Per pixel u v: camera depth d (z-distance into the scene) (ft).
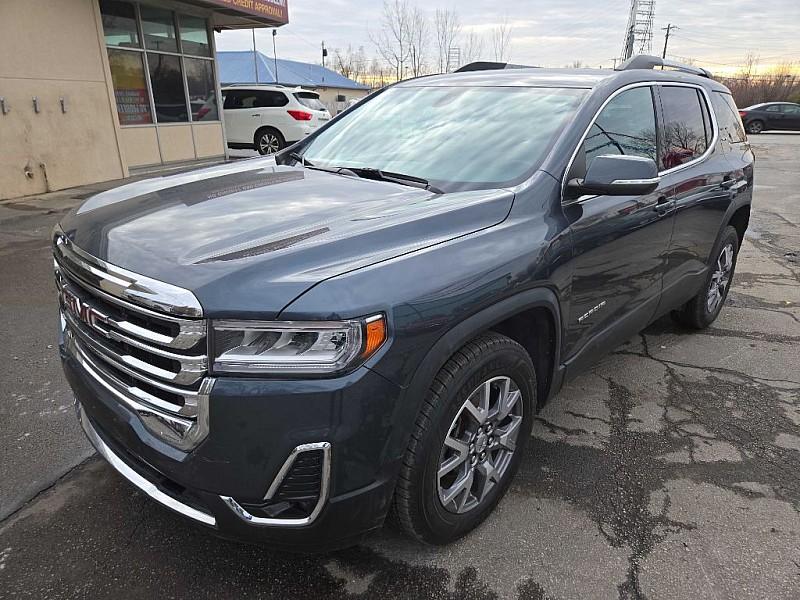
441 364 6.32
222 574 7.18
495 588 7.09
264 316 5.43
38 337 13.62
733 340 14.71
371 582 7.13
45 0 30.66
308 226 6.89
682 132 12.00
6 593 6.80
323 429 5.59
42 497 8.41
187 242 6.44
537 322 8.33
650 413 11.15
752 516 8.41
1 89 29.12
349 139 10.94
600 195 8.46
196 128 43.19
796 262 22.41
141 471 6.63
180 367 5.63
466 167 8.97
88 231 7.23
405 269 6.19
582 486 8.98
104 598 6.79
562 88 10.01
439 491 7.01
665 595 7.02
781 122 100.89
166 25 39.63
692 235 12.29
